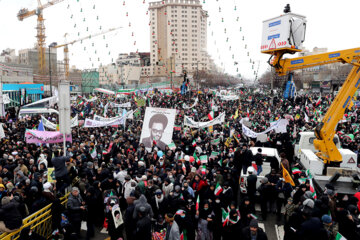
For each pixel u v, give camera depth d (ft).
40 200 27.84
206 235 24.72
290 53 32.50
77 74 312.71
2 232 21.67
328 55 33.12
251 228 20.70
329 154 34.50
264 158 39.34
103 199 30.19
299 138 48.37
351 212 24.35
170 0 426.92
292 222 23.75
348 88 33.78
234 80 407.85
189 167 37.96
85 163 37.68
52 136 45.83
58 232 27.45
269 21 32.27
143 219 23.43
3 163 39.88
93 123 59.06
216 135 57.11
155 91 210.79
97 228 30.58
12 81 161.68
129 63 485.56
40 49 323.78
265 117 89.61
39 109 75.82
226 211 25.44
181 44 438.40
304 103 118.83
